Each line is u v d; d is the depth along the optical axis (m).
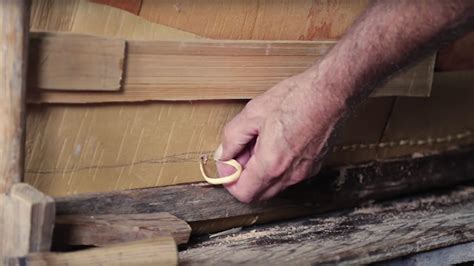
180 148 1.19
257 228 1.28
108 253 1.00
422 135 1.48
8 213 1.00
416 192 1.48
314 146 1.14
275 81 1.22
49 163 1.09
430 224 1.27
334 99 1.10
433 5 1.06
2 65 0.99
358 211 1.37
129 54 1.10
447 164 1.50
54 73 1.05
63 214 1.08
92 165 1.12
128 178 1.16
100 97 1.09
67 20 1.07
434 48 1.12
